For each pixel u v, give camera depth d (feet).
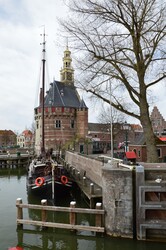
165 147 106.52
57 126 190.08
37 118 200.13
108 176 37.76
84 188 61.26
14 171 137.90
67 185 64.03
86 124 197.77
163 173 37.35
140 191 36.19
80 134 195.00
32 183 67.97
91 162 78.02
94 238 38.32
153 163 44.37
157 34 46.93
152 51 47.55
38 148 194.39
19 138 406.41
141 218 35.91
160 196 36.27
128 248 35.70
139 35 46.93
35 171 71.72
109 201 37.47
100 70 50.88
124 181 36.70
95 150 198.08
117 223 36.70
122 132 205.87
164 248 34.60
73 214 40.14
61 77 234.99
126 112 51.21
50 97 196.03
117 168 38.09
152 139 48.03
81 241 38.88
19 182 98.84
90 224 46.21
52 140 187.62
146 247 35.04
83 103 199.11
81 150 180.55
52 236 40.73
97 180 67.46
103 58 49.47
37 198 63.98
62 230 41.91
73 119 196.03
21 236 41.19
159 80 48.98
